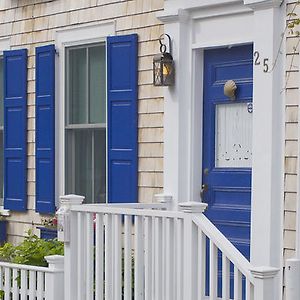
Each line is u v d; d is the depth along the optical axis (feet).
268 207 36.91
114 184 44.62
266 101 37.14
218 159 40.98
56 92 48.62
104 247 36.78
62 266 37.86
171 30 41.78
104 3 45.73
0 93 53.83
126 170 44.06
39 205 49.34
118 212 35.04
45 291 38.19
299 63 35.96
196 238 31.99
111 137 44.80
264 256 37.04
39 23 49.96
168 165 41.91
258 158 37.42
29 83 50.52
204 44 40.78
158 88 42.60
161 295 33.30
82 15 47.11
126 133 44.09
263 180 37.17
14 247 43.70
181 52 41.45
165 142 42.09
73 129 48.21
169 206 41.55
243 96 39.73
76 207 36.99
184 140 41.55
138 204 39.86
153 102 42.86
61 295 37.81
